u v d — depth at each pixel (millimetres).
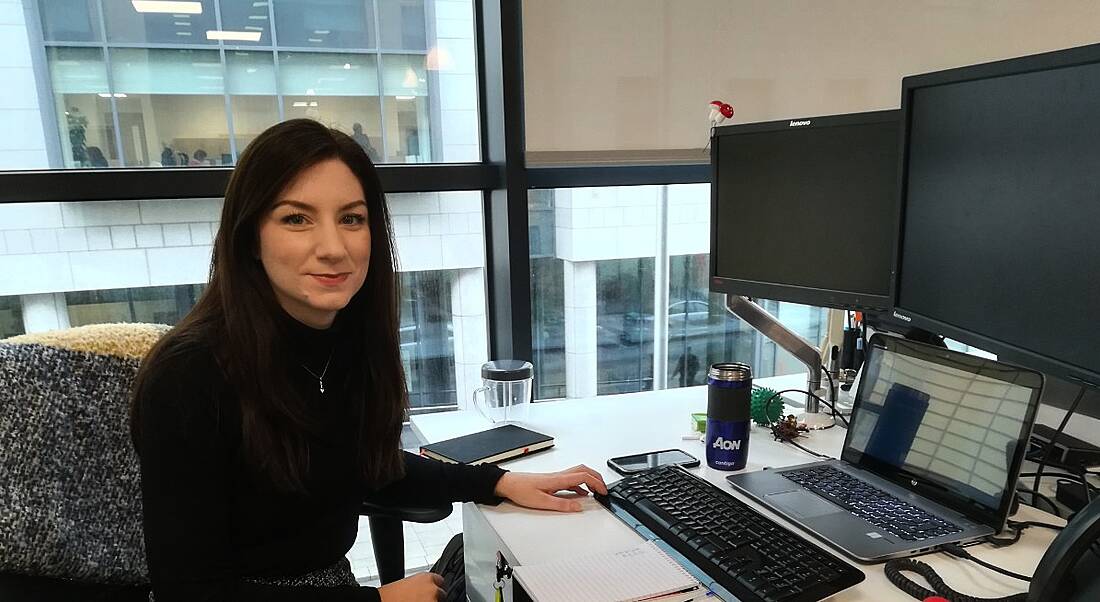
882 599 829
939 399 1077
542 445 1381
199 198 1806
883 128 1240
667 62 1949
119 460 1052
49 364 1009
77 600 1000
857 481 1138
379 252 1123
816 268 1402
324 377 1107
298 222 960
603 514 1108
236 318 984
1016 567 892
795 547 918
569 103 1886
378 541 1478
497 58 1879
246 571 1047
